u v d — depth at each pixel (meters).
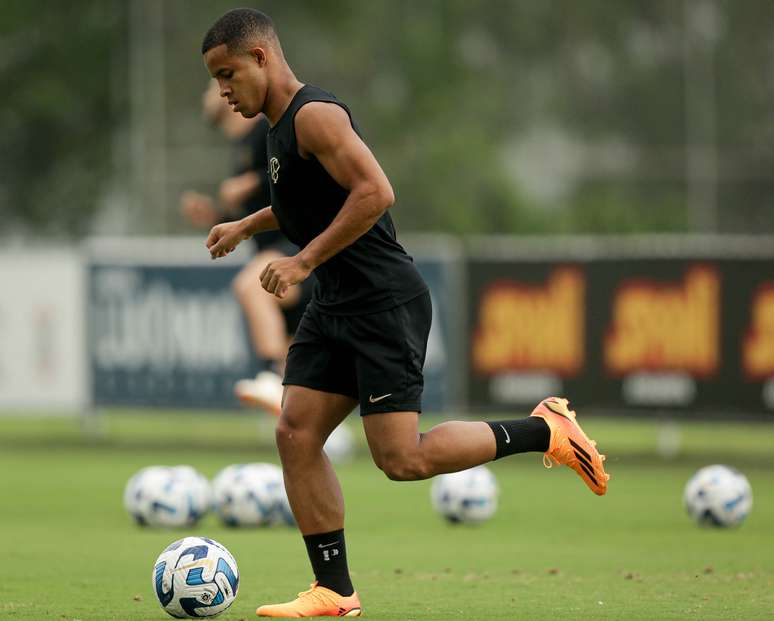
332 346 22.98
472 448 22.89
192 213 46.66
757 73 170.88
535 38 173.50
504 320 64.69
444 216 148.75
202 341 71.00
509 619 23.91
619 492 51.69
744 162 152.88
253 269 47.56
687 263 61.78
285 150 22.39
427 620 23.67
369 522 41.53
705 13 174.00
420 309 22.78
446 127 156.38
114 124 147.62
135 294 72.25
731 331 61.34
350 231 21.88
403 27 161.00
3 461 65.44
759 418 61.09
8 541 36.56
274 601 26.09
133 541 36.47
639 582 28.88
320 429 23.28
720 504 39.34
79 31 146.25
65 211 150.50
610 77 174.38
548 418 23.58
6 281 77.94
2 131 148.12
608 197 157.88
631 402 62.81
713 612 24.75
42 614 24.72
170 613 23.12
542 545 35.75
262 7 151.00
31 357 77.81
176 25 129.75
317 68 157.00
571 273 63.53
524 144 174.88
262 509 38.84
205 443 76.31
